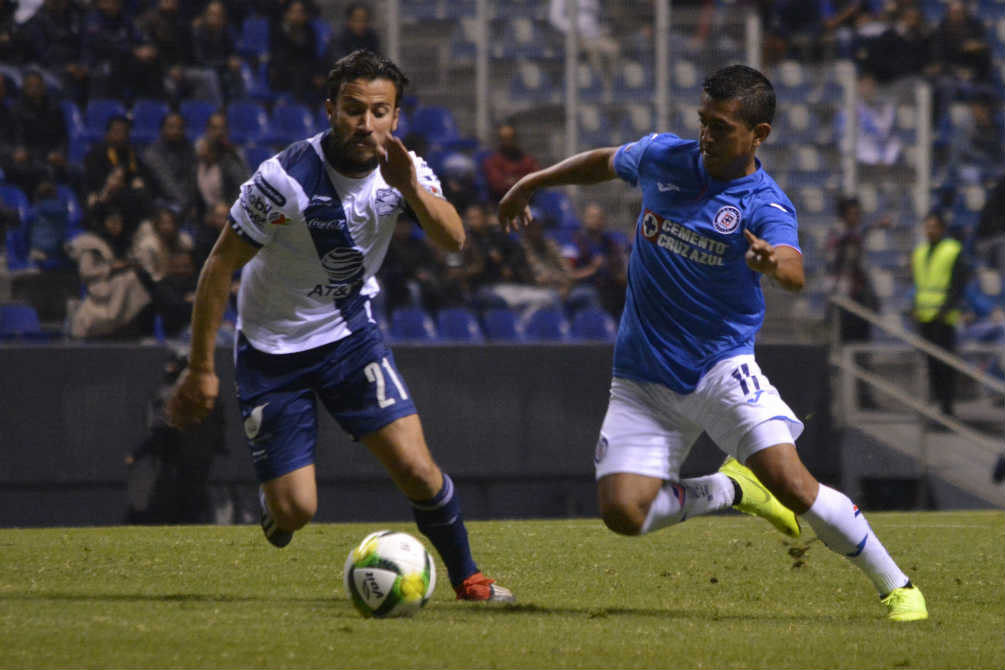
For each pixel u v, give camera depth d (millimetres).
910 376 47219
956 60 64750
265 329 17328
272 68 57062
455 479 43219
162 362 41281
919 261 49938
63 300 43812
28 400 40688
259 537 26719
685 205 17094
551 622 16375
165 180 47812
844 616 17953
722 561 23719
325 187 16547
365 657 13508
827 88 60625
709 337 17172
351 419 17547
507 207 19219
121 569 21609
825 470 46250
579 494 44031
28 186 49250
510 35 62688
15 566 21875
